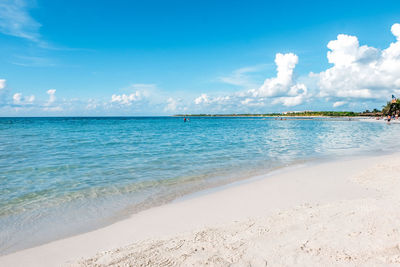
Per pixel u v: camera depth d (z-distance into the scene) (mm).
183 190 9656
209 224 6418
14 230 6352
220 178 11398
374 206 6410
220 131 45781
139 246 5215
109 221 6879
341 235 5078
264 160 15633
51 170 12695
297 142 25984
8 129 47406
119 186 10125
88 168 13234
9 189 9570
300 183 10195
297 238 5090
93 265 4578
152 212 7469
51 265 4789
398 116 116375
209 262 4449
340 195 8398
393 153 18125
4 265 4828
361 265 4168
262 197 8562
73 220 6953
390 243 4664
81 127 57281
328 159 15875
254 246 4914
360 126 61781
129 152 18750
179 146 22516
